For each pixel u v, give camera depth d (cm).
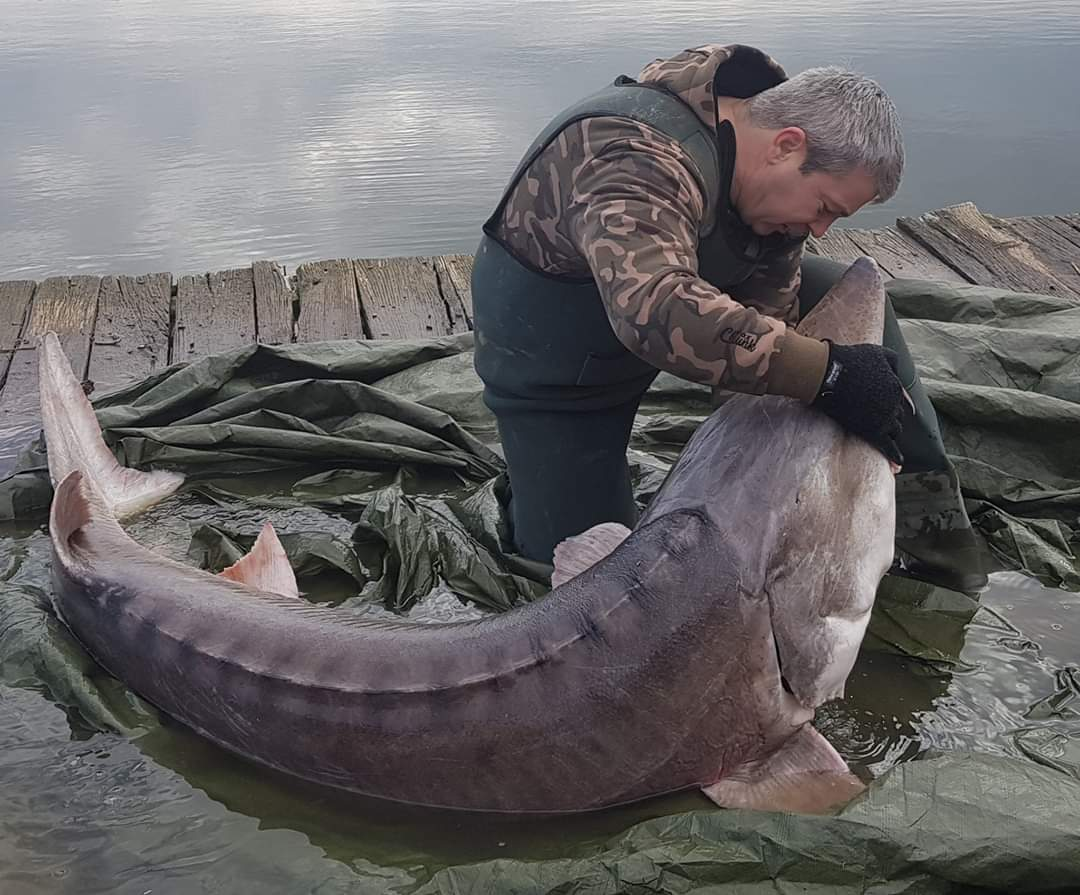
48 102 705
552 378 169
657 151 133
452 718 133
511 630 136
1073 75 735
